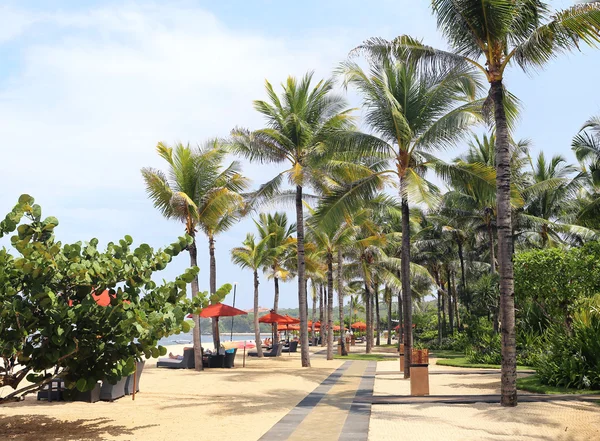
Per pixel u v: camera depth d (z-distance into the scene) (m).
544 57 12.18
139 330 8.62
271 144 23.95
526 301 22.64
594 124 25.59
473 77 16.45
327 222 19.50
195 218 23.84
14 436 8.76
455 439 8.33
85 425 9.74
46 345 8.59
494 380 17.17
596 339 14.37
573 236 35.81
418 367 13.80
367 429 9.19
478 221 35.22
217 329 27.61
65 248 9.09
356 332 78.25
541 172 37.53
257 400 13.12
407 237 18.73
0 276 8.27
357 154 19.05
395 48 13.87
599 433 8.61
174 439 8.53
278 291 42.41
